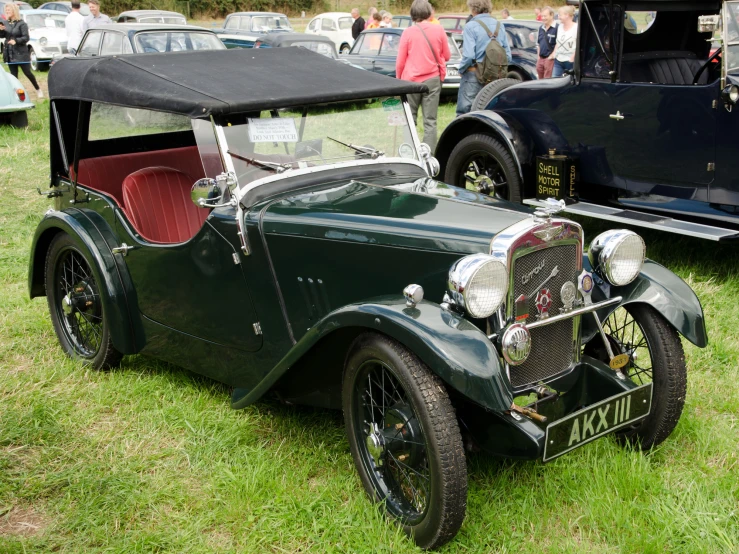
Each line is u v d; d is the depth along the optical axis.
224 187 3.11
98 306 3.97
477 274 2.42
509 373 2.70
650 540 2.56
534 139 5.94
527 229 2.60
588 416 2.58
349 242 2.86
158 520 2.76
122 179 4.30
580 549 2.54
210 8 42.28
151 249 3.49
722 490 2.85
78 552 2.58
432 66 8.36
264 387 2.92
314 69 3.63
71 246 3.91
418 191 3.20
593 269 2.99
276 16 19.17
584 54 5.41
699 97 4.74
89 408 3.55
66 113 3.99
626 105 5.19
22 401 3.59
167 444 3.27
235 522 2.73
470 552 2.55
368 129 3.53
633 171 5.29
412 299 2.50
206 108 3.00
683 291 2.97
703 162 4.84
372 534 2.60
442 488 2.39
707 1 4.68
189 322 3.51
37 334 4.43
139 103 3.27
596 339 3.26
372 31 14.29
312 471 3.04
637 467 2.92
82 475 3.00
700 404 3.49
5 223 6.54
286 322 3.12
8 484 2.95
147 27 10.44
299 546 2.61
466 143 6.29
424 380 2.43
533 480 2.91
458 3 45.22
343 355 2.87
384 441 2.63
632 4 5.02
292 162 3.29
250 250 3.09
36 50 18.27
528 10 36.78
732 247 5.49
